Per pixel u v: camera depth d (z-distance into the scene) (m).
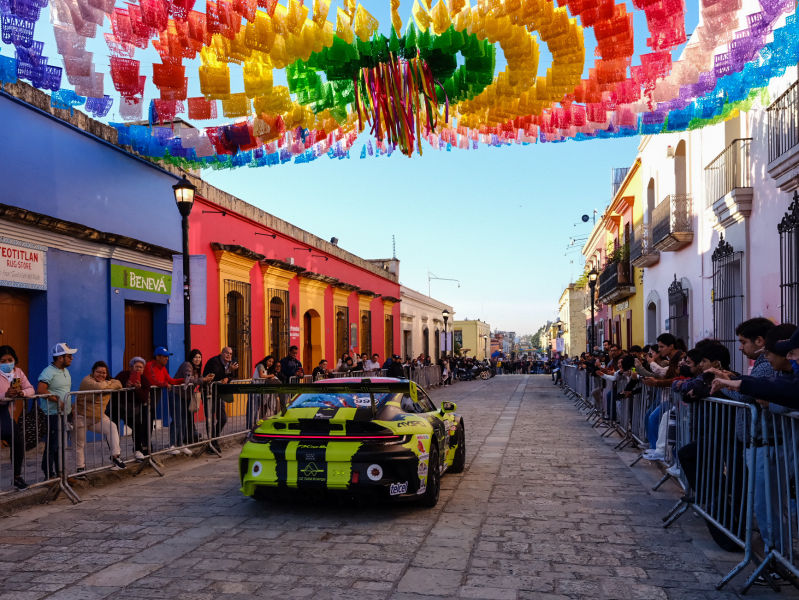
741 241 10.64
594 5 4.70
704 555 4.76
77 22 4.40
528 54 5.56
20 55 4.77
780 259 8.65
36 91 9.43
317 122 7.63
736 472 4.58
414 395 6.31
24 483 6.48
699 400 5.23
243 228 16.59
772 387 3.71
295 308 20.19
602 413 13.63
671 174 15.76
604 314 31.45
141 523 5.76
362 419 6.03
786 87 8.59
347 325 25.64
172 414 9.00
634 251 21.14
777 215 9.25
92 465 7.78
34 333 9.44
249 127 7.41
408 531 5.45
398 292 34.53
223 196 15.57
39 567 4.55
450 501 6.55
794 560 4.00
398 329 33.97
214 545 5.07
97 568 4.53
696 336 13.90
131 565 4.59
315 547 5.00
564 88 6.07
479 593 4.01
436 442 6.55
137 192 12.09
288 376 13.20
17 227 8.83
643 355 10.26
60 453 6.75
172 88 5.48
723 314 11.48
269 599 3.93
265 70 5.67
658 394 8.47
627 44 5.05
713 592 4.03
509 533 5.36
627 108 6.99
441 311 45.31
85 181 10.55
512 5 4.94
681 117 7.76
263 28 4.82
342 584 4.18
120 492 7.12
